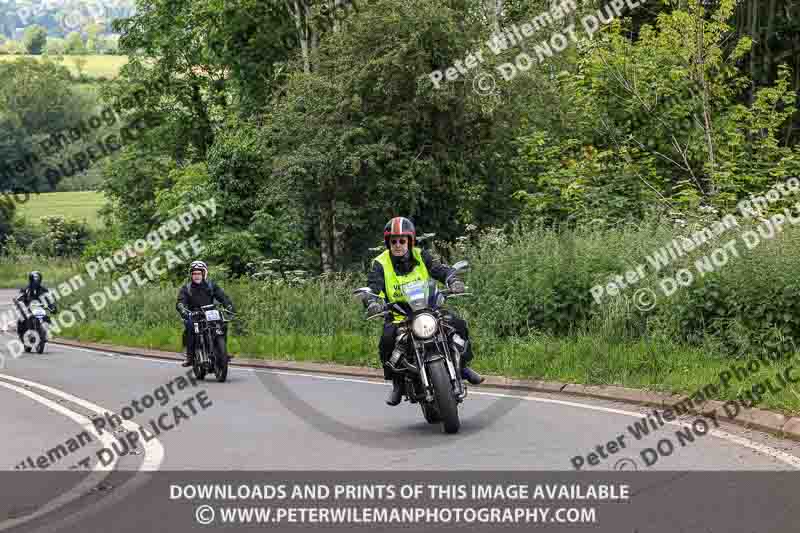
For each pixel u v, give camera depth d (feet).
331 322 116.16
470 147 148.56
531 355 79.97
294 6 174.70
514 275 93.91
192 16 226.58
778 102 171.12
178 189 207.41
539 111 147.33
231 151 191.42
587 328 85.76
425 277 56.29
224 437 55.83
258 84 205.46
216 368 89.51
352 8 145.28
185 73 260.83
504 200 153.99
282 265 176.86
